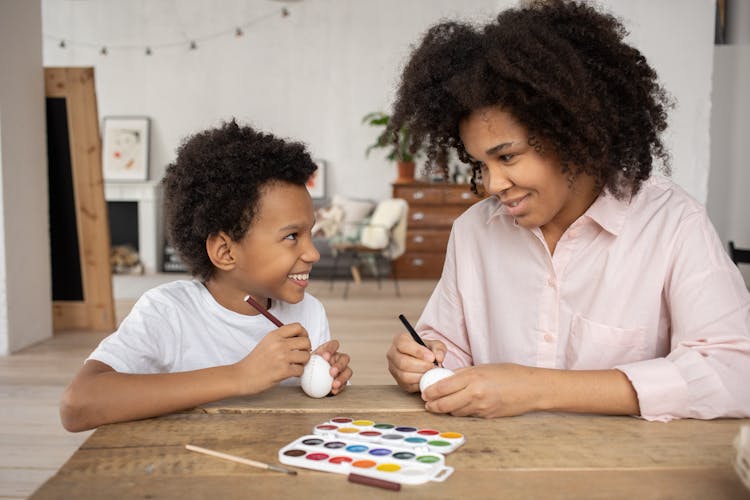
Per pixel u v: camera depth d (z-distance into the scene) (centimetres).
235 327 119
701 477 68
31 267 361
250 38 696
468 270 125
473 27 99
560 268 112
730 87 464
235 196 102
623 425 84
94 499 62
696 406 85
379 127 697
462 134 94
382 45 692
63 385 281
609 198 106
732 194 473
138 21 698
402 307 491
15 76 349
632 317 108
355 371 298
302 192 107
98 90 705
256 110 703
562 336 114
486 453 74
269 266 105
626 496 64
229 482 67
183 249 115
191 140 115
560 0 97
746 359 89
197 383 88
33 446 210
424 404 93
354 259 638
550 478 68
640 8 297
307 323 130
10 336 339
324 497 63
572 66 88
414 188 658
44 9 701
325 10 691
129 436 80
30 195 361
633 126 96
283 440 79
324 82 698
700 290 98
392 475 67
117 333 106
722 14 461
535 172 90
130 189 688
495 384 86
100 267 403
